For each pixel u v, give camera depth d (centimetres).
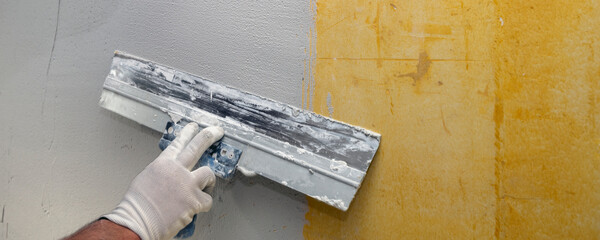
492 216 83
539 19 76
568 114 74
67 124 136
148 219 90
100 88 128
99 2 126
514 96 79
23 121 144
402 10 88
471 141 84
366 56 93
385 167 94
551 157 77
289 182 97
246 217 111
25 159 146
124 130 126
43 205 145
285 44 102
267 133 101
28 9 139
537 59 76
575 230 75
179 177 94
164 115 110
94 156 133
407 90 89
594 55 71
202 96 108
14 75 144
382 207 95
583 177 74
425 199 90
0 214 154
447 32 84
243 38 107
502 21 79
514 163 80
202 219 118
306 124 98
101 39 127
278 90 104
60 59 134
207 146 101
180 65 116
